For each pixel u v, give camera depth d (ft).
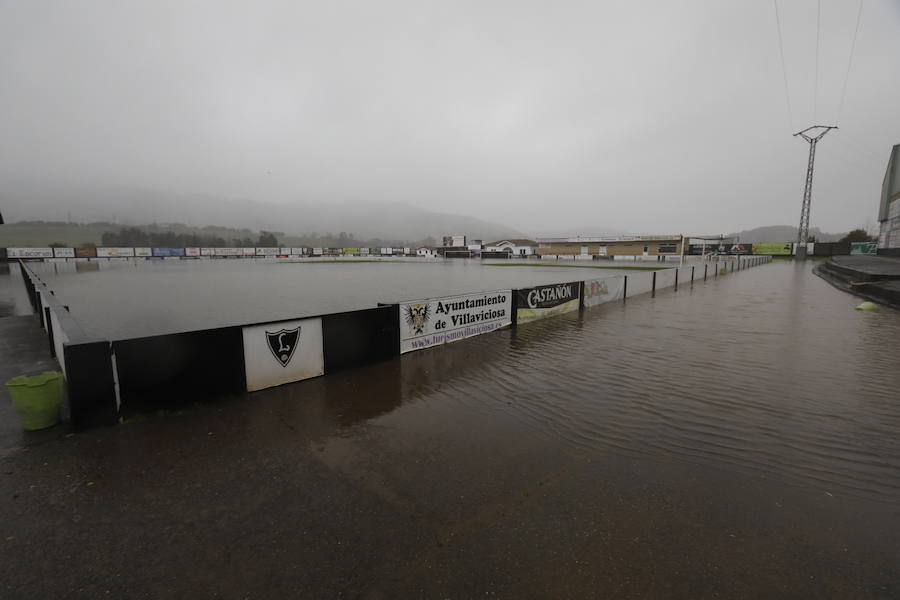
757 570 8.21
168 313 44.21
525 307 37.09
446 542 9.01
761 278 94.12
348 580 7.97
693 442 14.02
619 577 8.04
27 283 56.34
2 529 9.30
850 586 7.80
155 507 10.21
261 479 11.56
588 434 14.67
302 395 18.66
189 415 16.10
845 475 11.93
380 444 13.83
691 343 29.22
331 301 55.06
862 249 211.00
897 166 150.10
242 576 8.07
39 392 14.05
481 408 17.19
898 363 23.70
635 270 133.80
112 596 7.59
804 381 20.54
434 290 69.67
